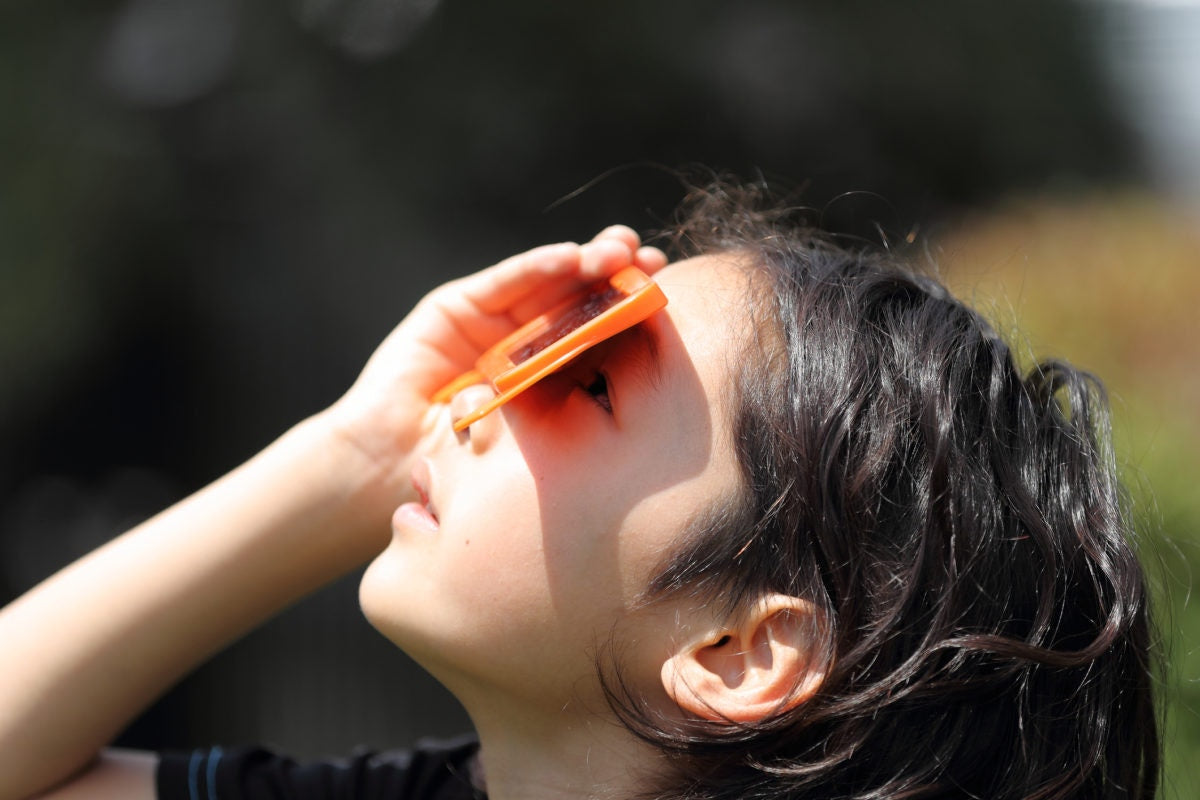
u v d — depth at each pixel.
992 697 0.96
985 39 4.30
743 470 0.97
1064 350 2.07
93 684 1.05
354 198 3.78
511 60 3.80
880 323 0.99
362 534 1.08
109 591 1.06
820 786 0.96
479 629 0.98
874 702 0.95
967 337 1.00
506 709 0.99
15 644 1.05
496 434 0.99
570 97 3.77
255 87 3.72
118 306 3.58
